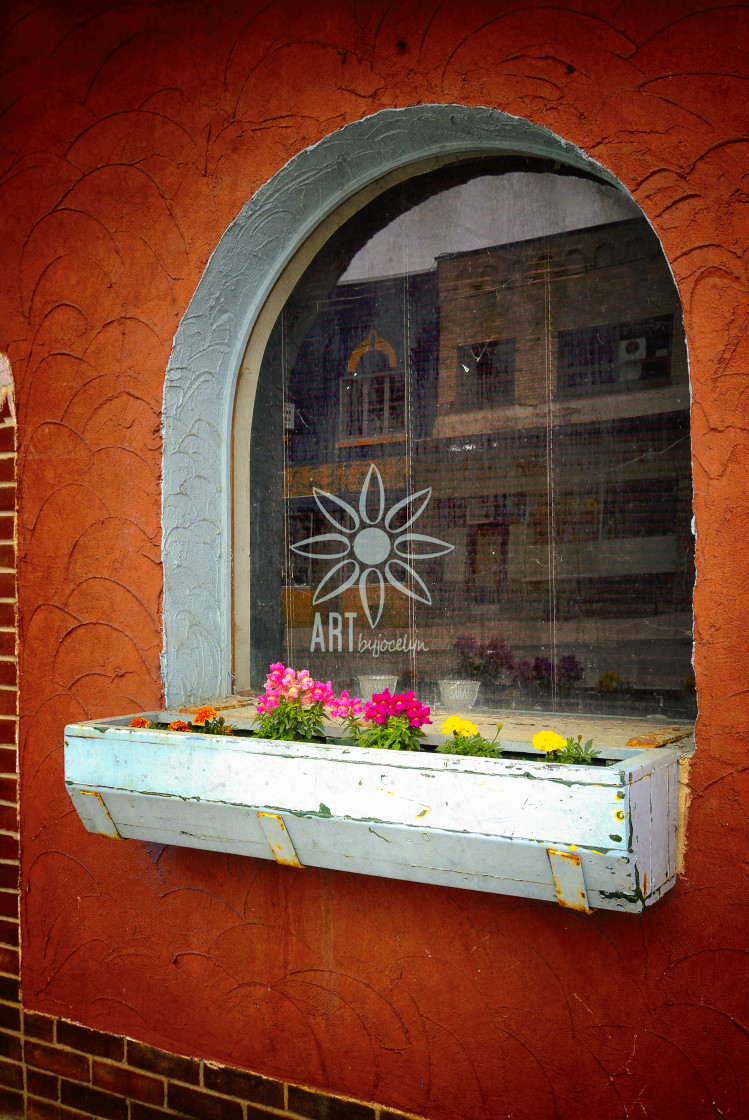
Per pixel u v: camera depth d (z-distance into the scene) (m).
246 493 2.92
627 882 1.78
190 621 2.78
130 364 2.74
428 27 2.28
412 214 2.65
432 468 2.62
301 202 2.64
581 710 2.41
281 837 2.18
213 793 2.22
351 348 2.75
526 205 2.48
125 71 2.74
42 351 2.90
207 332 2.75
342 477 2.76
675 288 2.29
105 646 2.79
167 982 2.67
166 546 2.70
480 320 2.55
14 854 2.96
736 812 1.91
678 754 1.97
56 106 2.87
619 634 2.37
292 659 2.84
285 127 2.50
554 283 2.45
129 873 2.74
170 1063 2.66
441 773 1.93
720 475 1.93
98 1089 2.79
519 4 2.16
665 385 2.31
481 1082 2.21
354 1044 2.38
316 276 2.80
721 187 1.93
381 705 2.18
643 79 2.02
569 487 2.43
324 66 2.43
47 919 2.90
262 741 2.18
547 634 2.46
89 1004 2.81
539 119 2.15
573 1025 2.10
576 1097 2.10
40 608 2.90
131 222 2.74
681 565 2.29
